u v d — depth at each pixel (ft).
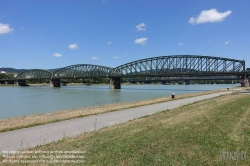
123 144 30.76
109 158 25.68
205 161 23.88
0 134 42.19
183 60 393.70
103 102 158.92
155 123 46.57
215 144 29.37
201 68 379.76
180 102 106.63
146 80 607.78
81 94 262.26
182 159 24.63
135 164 23.70
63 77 528.22
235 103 79.87
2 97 215.51
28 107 131.13
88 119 59.47
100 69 510.99
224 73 327.88
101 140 33.73
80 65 559.38
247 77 333.01
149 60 427.33
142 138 33.50
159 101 114.21
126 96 222.28
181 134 35.09
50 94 264.11
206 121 45.65
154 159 24.84
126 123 50.26
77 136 38.42
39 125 51.29
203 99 117.50
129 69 453.17
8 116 96.89
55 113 84.12
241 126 39.75
